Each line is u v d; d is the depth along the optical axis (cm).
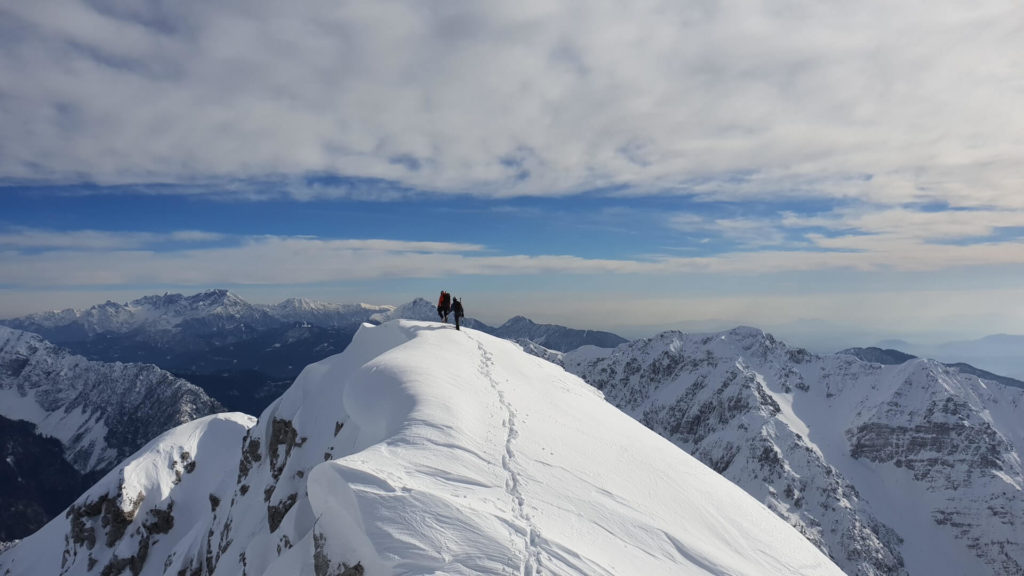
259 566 4322
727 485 3372
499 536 1847
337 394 5184
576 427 3319
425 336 4750
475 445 2580
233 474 9512
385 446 2433
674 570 2088
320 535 2081
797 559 2739
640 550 2128
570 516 2178
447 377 3494
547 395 3916
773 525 3014
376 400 3259
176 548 9462
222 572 5447
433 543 1789
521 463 2509
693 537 2422
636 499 2548
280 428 5906
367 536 1870
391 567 1741
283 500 4550
